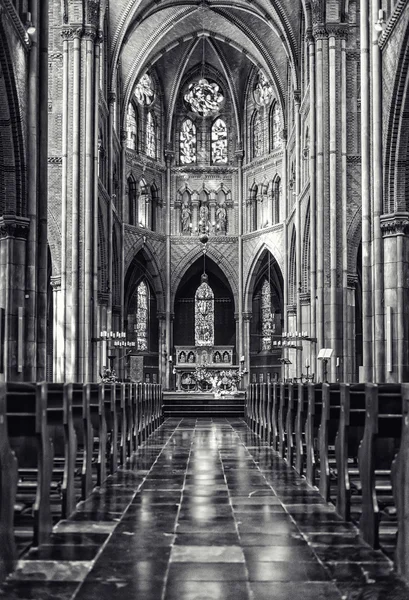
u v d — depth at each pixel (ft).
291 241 160.04
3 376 69.67
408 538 23.24
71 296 113.70
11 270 71.00
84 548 26.94
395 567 24.23
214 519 32.07
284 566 24.61
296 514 33.22
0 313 69.92
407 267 73.46
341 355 112.06
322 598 21.36
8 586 22.53
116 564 24.86
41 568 24.40
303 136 141.59
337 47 115.55
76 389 42.11
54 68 118.52
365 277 75.56
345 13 115.75
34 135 72.28
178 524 31.04
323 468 37.68
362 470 29.04
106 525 30.83
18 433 27.91
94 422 44.06
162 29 160.76
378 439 30.35
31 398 27.99
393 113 71.92
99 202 128.47
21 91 70.49
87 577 23.41
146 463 52.54
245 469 49.11
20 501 30.48
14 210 71.51
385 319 73.67
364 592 21.89
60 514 32.99
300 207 141.79
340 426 33.40
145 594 21.74
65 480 32.14
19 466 31.81
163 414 115.44
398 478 24.23
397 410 27.86
